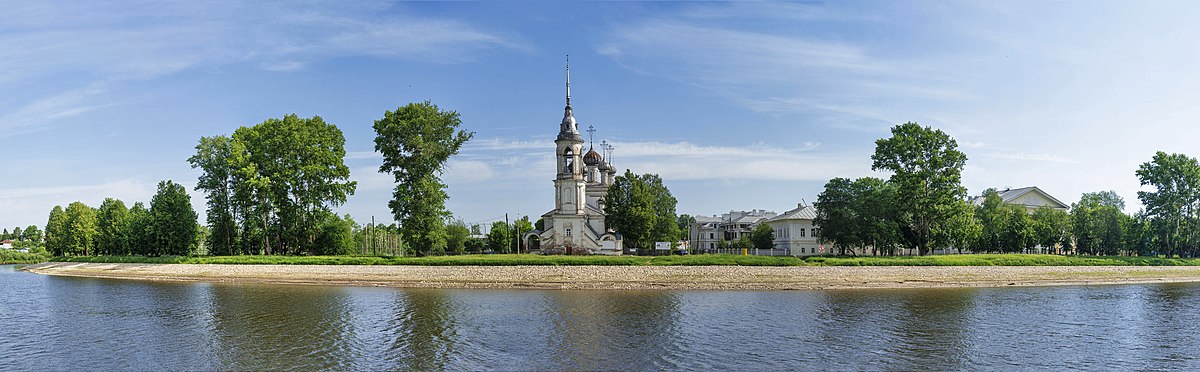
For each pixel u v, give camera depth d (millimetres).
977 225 82062
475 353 32031
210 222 92250
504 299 52688
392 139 80125
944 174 78750
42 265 110688
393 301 51562
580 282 63531
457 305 48875
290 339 35656
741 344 34031
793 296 54938
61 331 38812
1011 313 45188
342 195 87562
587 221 103000
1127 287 65062
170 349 33438
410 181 80875
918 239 81062
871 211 85500
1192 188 87438
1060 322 41531
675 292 58156
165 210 98250
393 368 29219
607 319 42000
